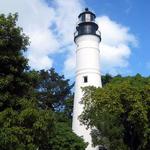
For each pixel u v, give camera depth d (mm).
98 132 35188
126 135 33562
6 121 16656
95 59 47188
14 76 18219
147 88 31656
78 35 48438
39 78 19891
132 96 31141
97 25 49250
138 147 32406
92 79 45719
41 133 17844
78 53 47844
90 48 47469
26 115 17016
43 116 17891
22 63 18406
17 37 18312
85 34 47906
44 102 54656
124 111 31797
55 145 34219
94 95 32969
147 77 36719
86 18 48969
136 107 30500
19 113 17375
